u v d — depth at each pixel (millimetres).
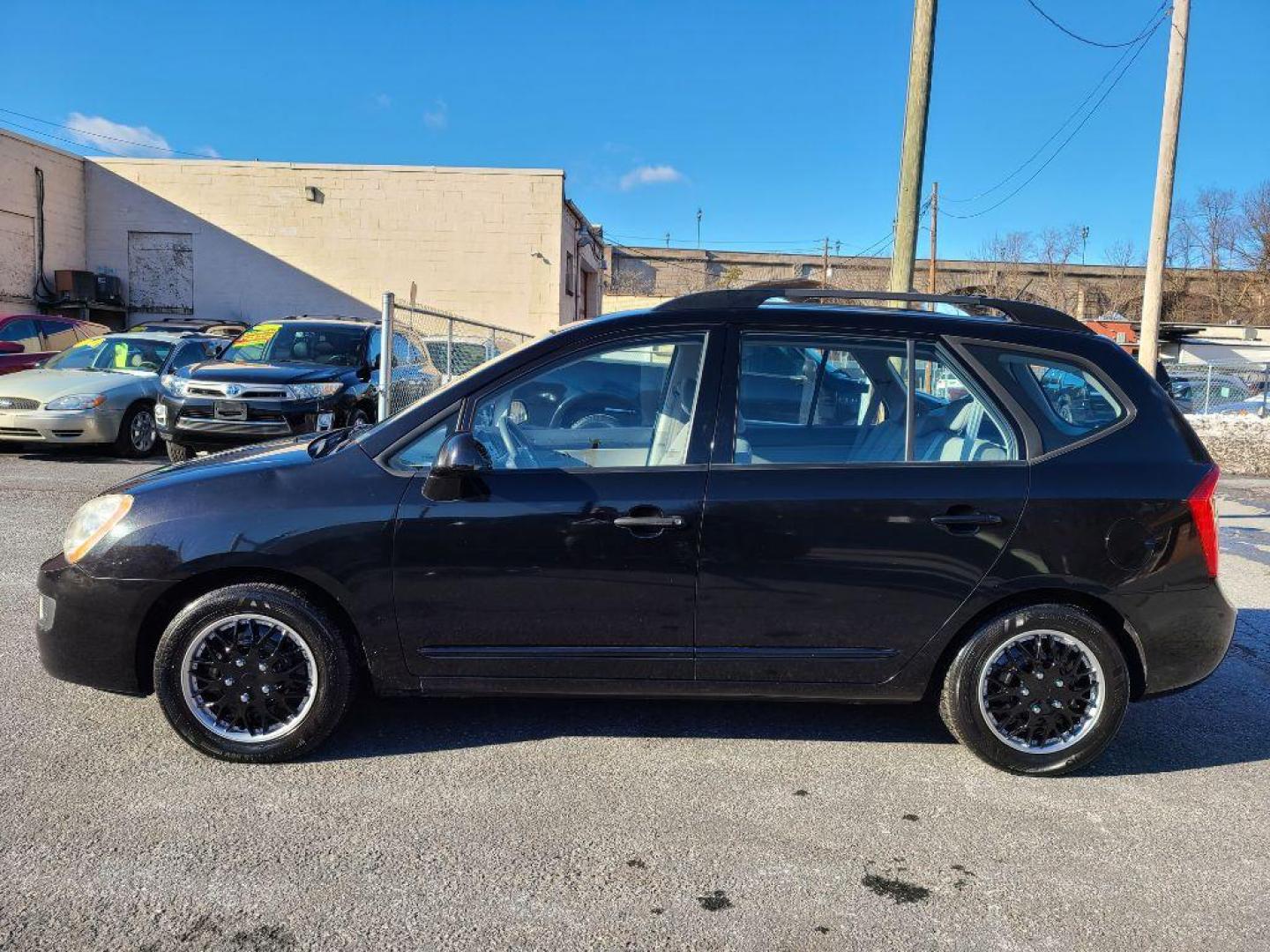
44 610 3549
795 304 3838
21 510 8016
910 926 2676
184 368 10312
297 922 2605
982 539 3486
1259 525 9695
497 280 22750
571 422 3740
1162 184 13742
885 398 3664
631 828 3162
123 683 3508
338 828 3098
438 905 2701
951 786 3545
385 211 22484
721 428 3564
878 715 4230
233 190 22281
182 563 3387
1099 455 3576
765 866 2955
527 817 3213
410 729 3908
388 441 3574
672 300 3795
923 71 9125
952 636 3557
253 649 3486
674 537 3449
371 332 11250
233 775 3445
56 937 2506
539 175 22484
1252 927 2713
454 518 3428
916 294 3859
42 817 3102
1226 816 3375
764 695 3594
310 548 3398
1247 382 16688
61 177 21250
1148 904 2816
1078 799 3486
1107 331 32188
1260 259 46156
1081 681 3607
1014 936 2643
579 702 4266
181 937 2525
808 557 3465
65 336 15328
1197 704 4535
